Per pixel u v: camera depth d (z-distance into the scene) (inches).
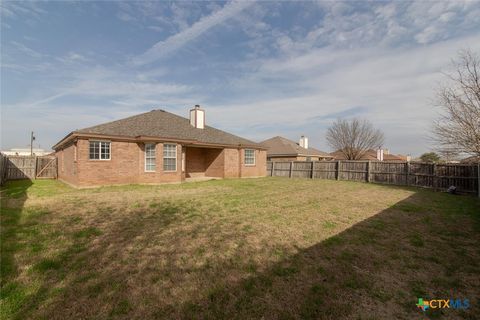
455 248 189.0
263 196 422.3
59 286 126.7
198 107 793.6
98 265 152.4
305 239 205.0
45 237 200.7
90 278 136.4
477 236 218.1
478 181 468.4
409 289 130.0
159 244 190.1
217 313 107.7
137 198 388.5
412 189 573.6
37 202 345.7
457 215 297.1
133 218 265.9
